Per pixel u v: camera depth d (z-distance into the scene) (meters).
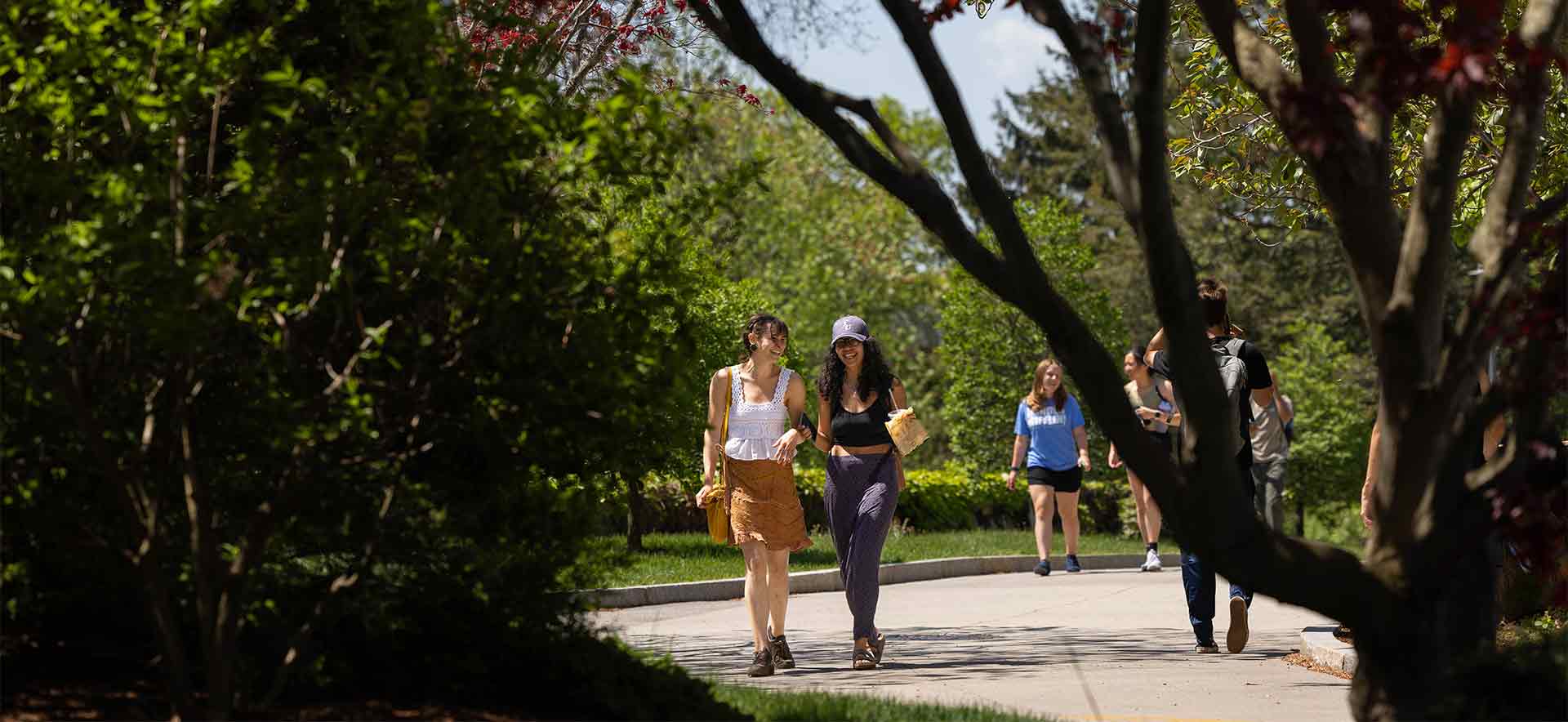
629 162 9.42
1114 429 9.02
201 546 8.80
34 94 9.07
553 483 10.84
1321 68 9.40
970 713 11.95
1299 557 8.98
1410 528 9.09
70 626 9.88
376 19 9.97
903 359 86.50
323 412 8.92
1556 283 8.81
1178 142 22.42
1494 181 9.36
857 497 16.41
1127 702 13.65
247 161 9.18
